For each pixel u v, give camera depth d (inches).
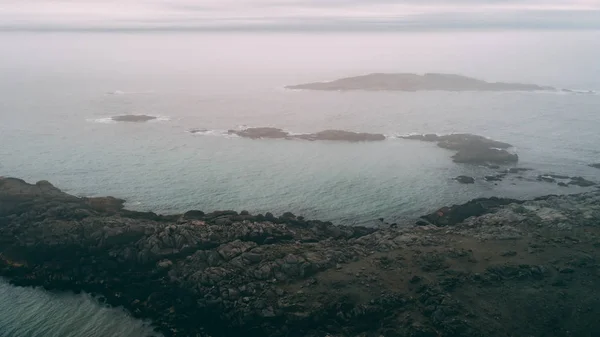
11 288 4178.2
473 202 5408.5
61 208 5078.7
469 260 4153.5
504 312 3565.5
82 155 7322.8
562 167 6963.6
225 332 3604.8
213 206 5570.9
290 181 6338.6
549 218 4822.8
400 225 5147.6
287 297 3784.5
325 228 4867.1
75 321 3772.1
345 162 7126.0
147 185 6156.5
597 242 4325.8
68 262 4392.2
